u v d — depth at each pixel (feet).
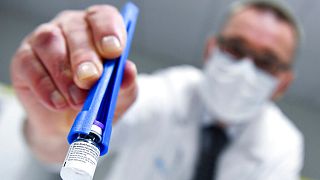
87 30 1.21
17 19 8.09
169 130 3.07
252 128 3.38
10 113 4.17
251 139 3.31
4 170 3.71
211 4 6.70
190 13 7.08
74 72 1.09
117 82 1.07
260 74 3.15
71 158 0.79
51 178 3.47
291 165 3.35
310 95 8.85
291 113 8.93
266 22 3.28
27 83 1.28
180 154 3.08
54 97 1.17
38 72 1.22
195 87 3.45
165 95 3.21
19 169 3.72
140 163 2.98
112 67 1.10
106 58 1.12
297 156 3.50
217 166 3.16
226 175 3.13
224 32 3.40
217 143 3.25
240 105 3.09
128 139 2.76
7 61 7.43
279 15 3.43
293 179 3.34
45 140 1.63
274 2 3.48
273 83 3.24
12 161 3.76
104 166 3.04
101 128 0.89
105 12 1.24
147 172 2.97
